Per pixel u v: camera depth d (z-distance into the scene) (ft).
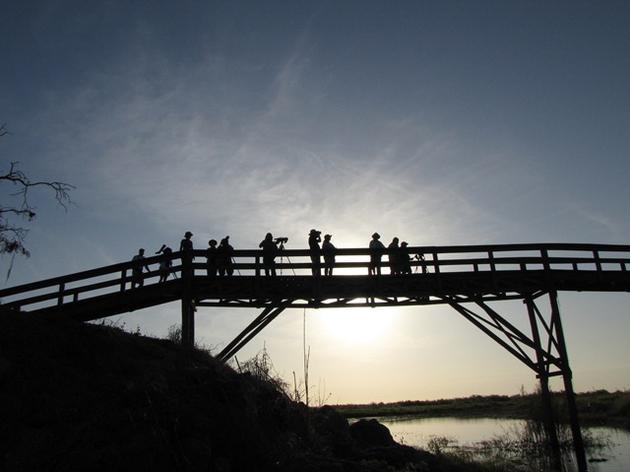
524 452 59.93
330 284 52.90
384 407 168.76
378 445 45.78
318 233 55.67
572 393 52.54
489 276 54.70
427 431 91.56
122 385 31.81
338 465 33.53
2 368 30.17
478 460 50.78
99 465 24.44
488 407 147.23
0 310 37.81
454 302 54.95
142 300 52.01
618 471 48.98
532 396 83.30
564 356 53.47
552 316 54.95
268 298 52.47
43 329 36.86
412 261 54.49
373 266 53.47
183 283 50.65
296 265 52.24
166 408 29.01
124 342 40.50
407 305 55.62
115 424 27.20
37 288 50.06
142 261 51.42
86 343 37.32
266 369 43.37
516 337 54.75
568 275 55.67
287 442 34.35
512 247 55.42
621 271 56.49
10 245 40.52
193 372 35.19
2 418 26.68
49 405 28.71
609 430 77.61
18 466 23.72
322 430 43.01
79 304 50.19
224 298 51.62
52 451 24.99
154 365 37.73
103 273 50.80
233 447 29.45
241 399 33.45
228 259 51.83
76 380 32.40
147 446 25.89
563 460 54.80
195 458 26.68
